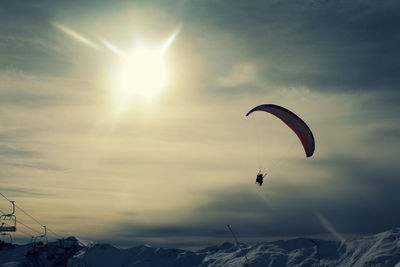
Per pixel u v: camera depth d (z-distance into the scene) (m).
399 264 159.38
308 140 61.50
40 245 104.50
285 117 61.12
